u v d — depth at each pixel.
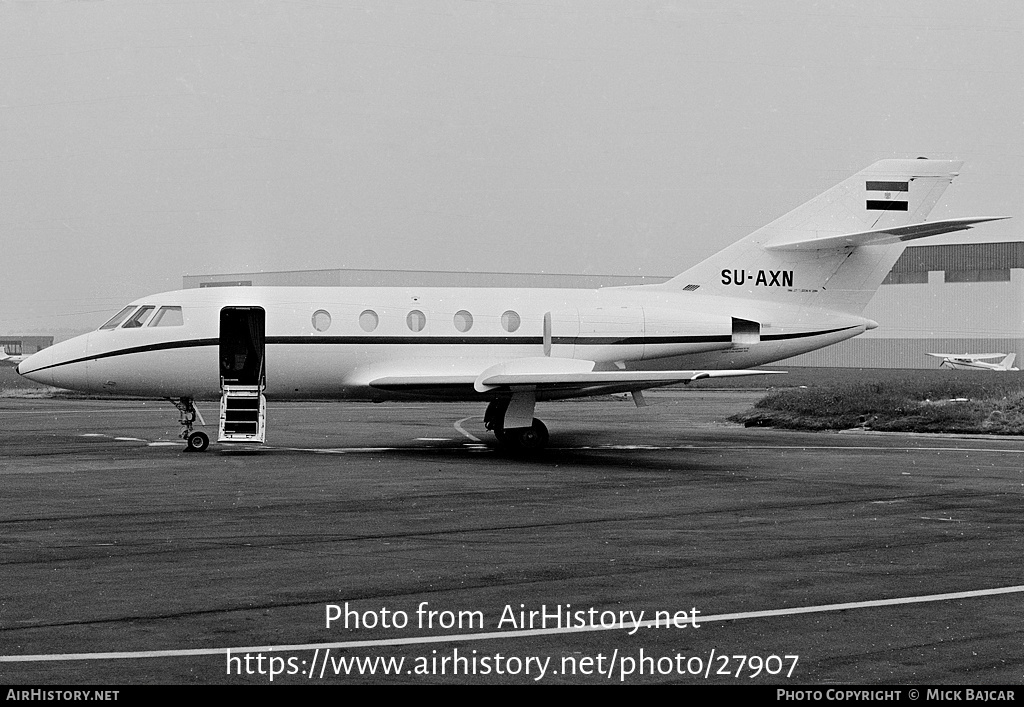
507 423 67.00
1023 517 41.66
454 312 70.06
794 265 75.75
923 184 76.69
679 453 66.81
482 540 36.16
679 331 72.50
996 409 85.06
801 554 34.00
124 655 23.03
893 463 61.06
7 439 73.75
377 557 33.16
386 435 79.00
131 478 52.25
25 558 32.81
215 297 68.75
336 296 69.50
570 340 70.94
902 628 25.31
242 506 43.53
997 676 21.86
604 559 33.03
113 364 67.12
